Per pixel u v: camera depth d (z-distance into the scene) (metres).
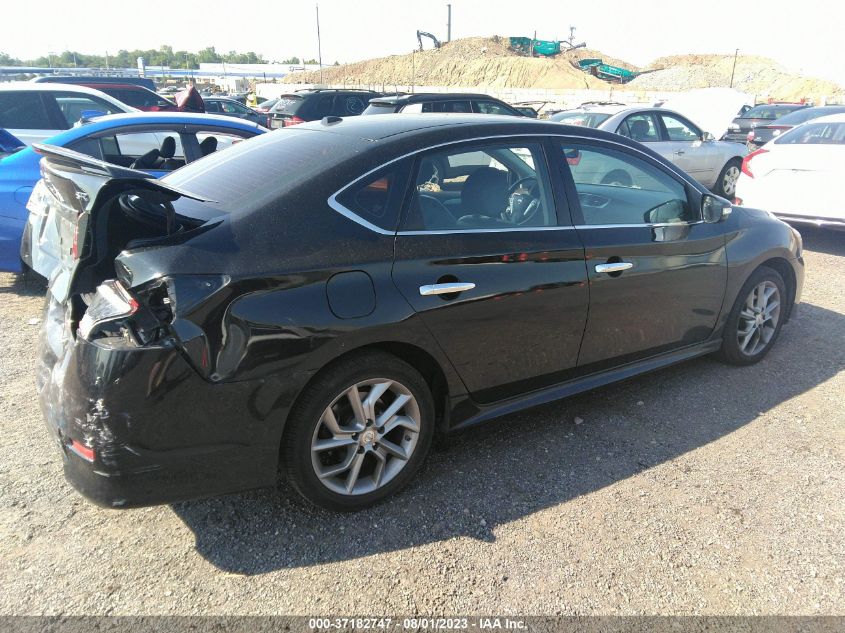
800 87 57.84
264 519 2.79
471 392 3.09
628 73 66.69
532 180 3.28
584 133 3.56
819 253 7.94
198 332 2.27
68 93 8.44
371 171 2.79
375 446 2.83
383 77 76.06
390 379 2.77
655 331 3.78
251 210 2.55
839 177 7.25
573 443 3.46
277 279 2.42
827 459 3.36
